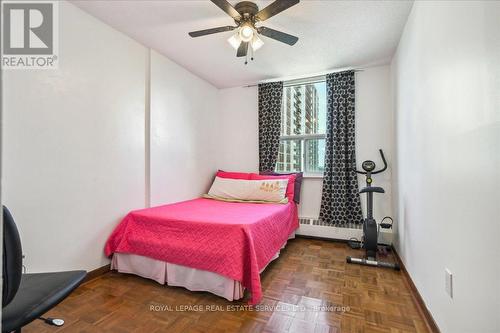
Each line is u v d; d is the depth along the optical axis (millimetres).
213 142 4105
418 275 1921
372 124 3334
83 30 2178
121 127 2529
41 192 1892
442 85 1457
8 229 948
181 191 3357
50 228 1945
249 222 2014
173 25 2410
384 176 3266
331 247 3203
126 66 2586
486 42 1021
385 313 1757
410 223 2180
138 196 2719
